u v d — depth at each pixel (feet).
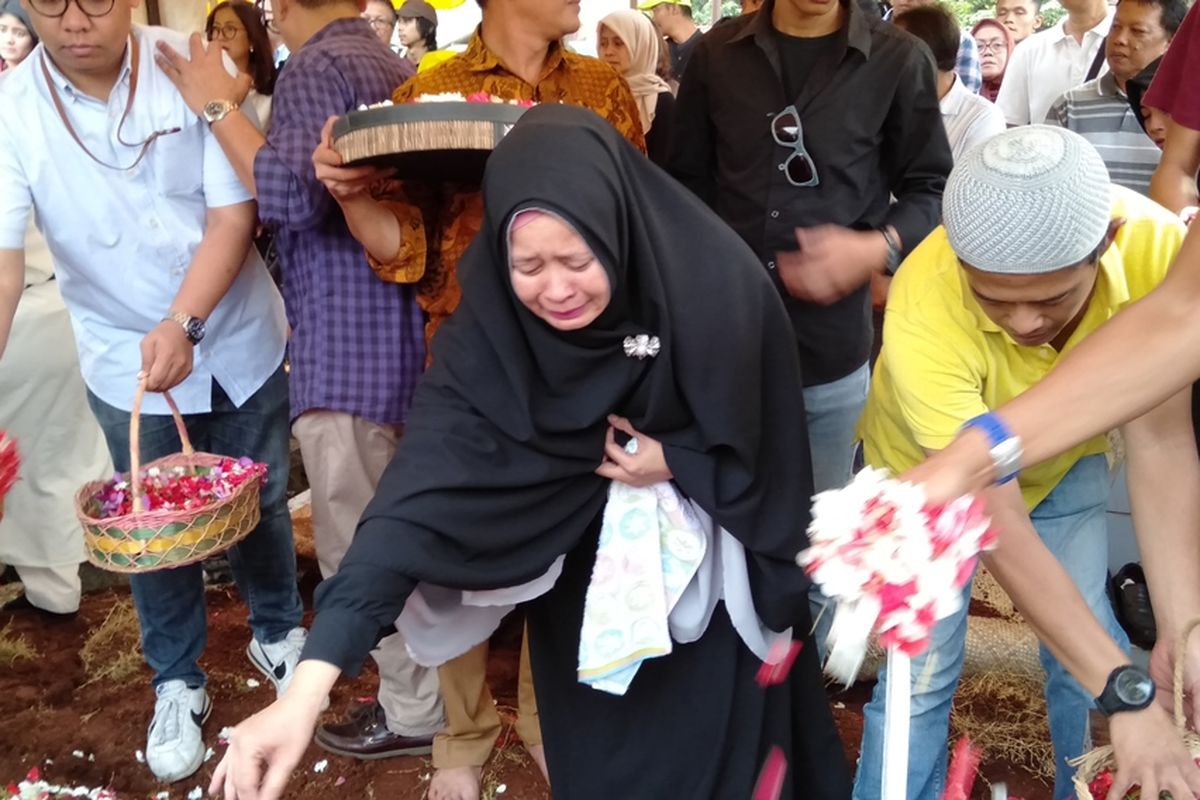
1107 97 12.67
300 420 8.39
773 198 9.08
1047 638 5.57
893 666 3.95
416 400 6.09
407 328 8.37
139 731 9.77
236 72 8.41
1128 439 5.97
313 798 8.87
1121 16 11.77
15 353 11.07
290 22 8.68
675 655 6.65
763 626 6.56
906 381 6.25
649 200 6.07
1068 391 4.46
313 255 8.25
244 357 9.21
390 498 5.64
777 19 9.12
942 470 4.37
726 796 6.53
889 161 9.27
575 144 5.71
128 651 11.14
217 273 8.31
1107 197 5.19
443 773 8.62
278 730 4.80
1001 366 6.19
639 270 5.87
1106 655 5.29
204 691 9.86
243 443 9.49
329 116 7.99
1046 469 6.65
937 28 12.62
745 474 6.16
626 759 6.75
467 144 6.69
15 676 10.76
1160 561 5.82
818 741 7.03
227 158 8.30
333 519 8.54
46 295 11.50
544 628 6.92
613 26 14.76
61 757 9.41
